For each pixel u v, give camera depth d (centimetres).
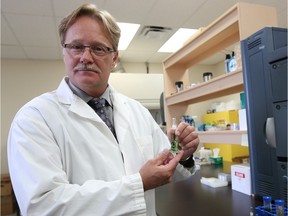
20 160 71
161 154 82
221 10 276
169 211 115
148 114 119
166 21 299
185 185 165
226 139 175
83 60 85
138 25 309
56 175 71
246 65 125
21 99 403
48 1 243
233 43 188
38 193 66
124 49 391
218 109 330
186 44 219
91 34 85
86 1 245
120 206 69
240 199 128
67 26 87
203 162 253
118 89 373
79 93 96
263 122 114
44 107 85
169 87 269
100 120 92
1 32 305
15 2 242
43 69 417
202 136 205
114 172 85
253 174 122
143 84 384
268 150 112
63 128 84
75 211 67
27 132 75
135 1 252
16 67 407
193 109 462
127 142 96
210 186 159
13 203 352
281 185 103
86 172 81
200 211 113
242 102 177
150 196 98
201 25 312
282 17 294
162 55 425
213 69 495
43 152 73
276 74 99
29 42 339
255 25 147
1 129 392
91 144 86
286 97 94
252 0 261
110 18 91
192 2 260
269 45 112
